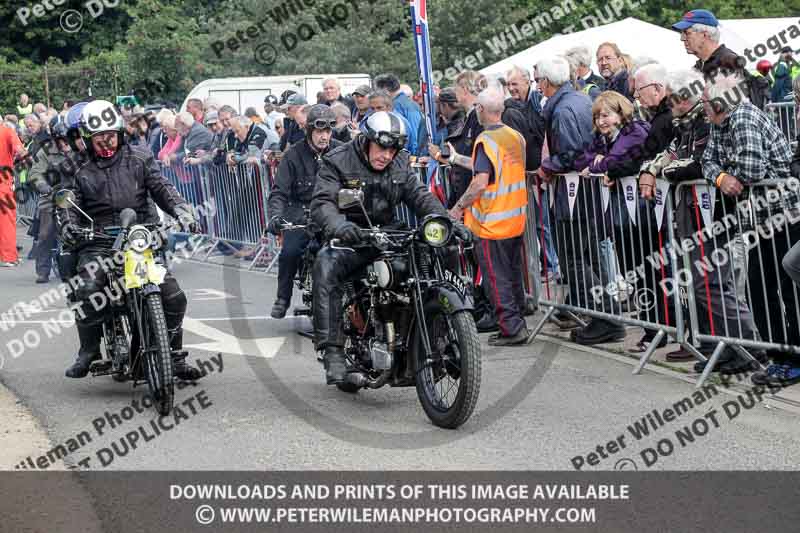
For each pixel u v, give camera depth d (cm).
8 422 651
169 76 2845
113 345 693
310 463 550
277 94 2172
